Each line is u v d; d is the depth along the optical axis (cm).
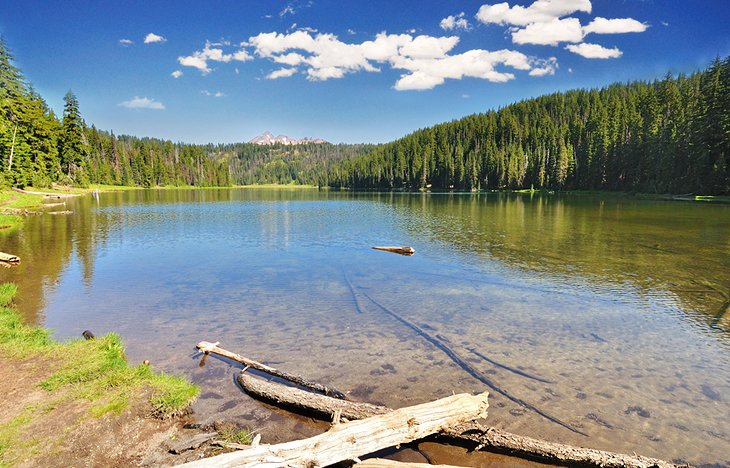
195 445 612
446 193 12006
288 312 1262
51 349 913
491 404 747
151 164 14150
